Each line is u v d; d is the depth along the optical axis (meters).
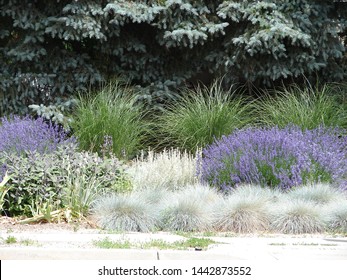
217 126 12.27
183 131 12.37
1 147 9.78
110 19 12.66
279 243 6.98
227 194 9.63
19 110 12.99
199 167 10.22
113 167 9.41
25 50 12.74
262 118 12.93
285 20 12.59
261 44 12.27
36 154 9.02
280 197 8.94
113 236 7.24
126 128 12.25
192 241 6.86
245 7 12.90
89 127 11.98
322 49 13.05
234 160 10.01
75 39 12.69
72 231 7.68
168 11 12.48
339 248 6.63
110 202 8.17
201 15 12.86
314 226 8.05
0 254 6.17
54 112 12.41
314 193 8.92
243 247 6.65
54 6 12.91
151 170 10.27
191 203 8.21
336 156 10.08
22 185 8.48
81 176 8.84
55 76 12.91
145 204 8.24
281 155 9.96
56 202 8.49
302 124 12.27
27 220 8.10
